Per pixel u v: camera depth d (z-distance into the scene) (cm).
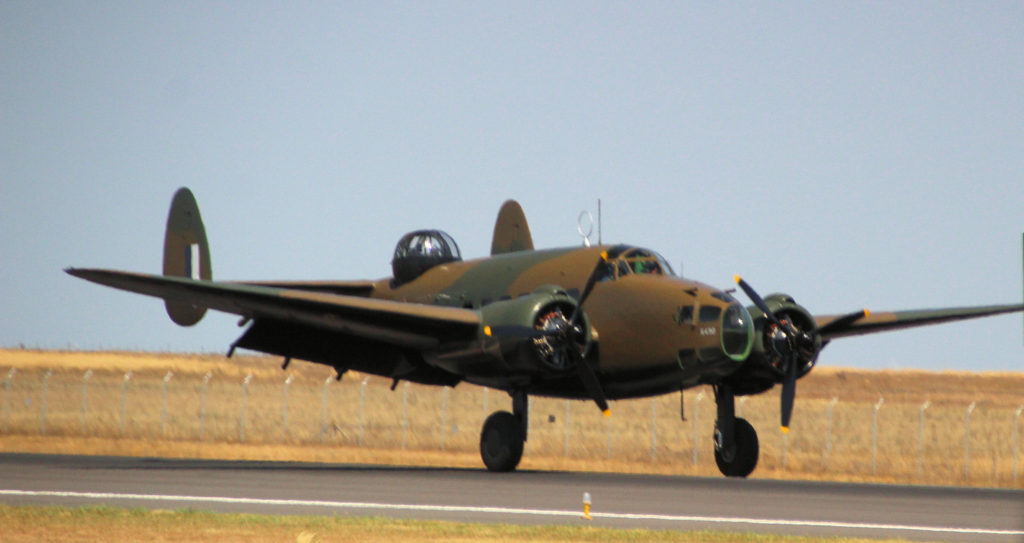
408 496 6819
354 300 8838
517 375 8806
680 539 5412
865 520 6069
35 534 5334
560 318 8731
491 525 5678
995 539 5544
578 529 5597
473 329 8906
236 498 6638
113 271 8212
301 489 7144
